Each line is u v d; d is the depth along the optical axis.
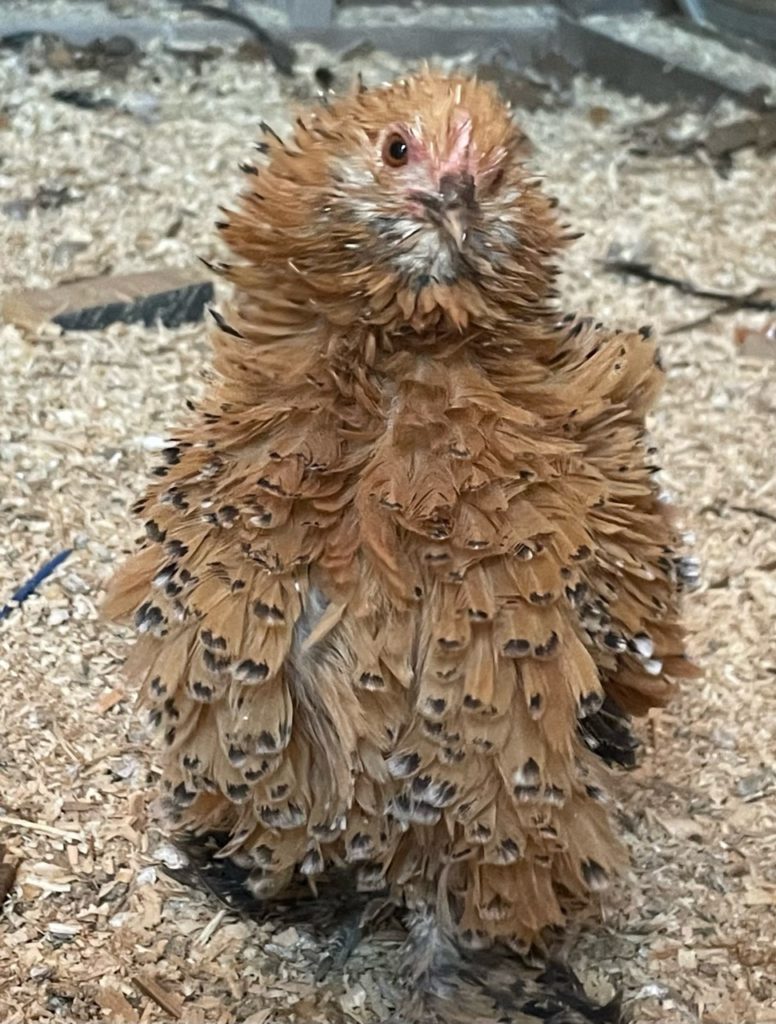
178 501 0.37
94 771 0.51
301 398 0.36
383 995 0.44
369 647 0.35
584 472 0.37
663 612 0.39
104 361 0.76
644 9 1.28
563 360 0.39
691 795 0.52
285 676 0.36
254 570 0.35
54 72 1.11
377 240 0.34
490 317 0.35
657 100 1.18
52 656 0.56
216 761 0.37
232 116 1.08
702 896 0.48
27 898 0.46
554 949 0.44
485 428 0.35
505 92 1.14
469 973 0.43
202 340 0.79
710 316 0.87
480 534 0.35
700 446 0.74
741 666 0.59
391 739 0.36
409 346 0.36
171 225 0.92
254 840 0.40
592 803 0.38
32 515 0.64
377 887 0.41
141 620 0.37
